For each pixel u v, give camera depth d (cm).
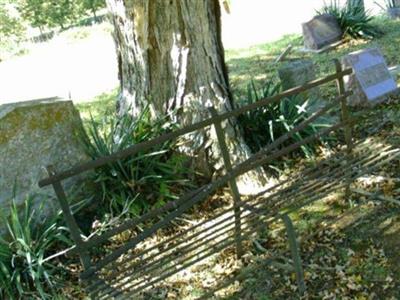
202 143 401
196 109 402
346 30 800
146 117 414
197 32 392
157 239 352
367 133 461
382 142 433
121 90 447
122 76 440
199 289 298
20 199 354
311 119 307
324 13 826
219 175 405
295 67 488
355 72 504
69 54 1207
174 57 399
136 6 391
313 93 502
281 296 282
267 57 808
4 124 346
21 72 1106
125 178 380
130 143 389
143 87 418
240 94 580
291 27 1027
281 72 490
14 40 1608
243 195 389
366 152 359
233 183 287
